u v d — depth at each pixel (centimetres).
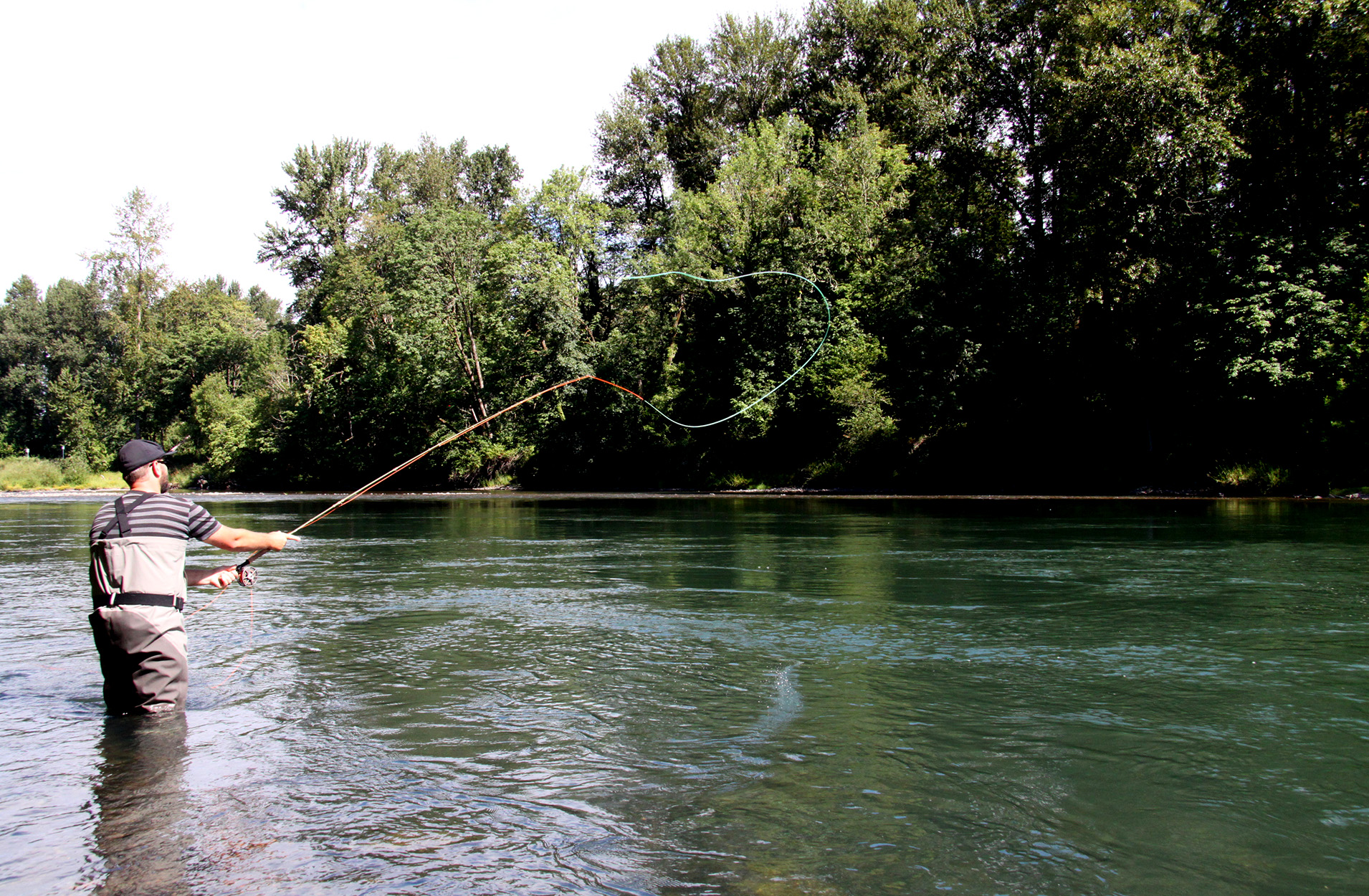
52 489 4688
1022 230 3070
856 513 1738
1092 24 2544
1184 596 651
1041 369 2766
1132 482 2517
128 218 6059
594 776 296
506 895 216
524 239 3922
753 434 3281
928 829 252
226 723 362
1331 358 2023
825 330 3241
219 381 5444
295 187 5891
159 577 388
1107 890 216
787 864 231
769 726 350
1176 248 2402
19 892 218
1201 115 2270
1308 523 1307
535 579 787
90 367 7406
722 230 3428
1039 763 305
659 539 1188
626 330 3794
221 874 229
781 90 4406
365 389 4506
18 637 555
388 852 241
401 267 4084
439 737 340
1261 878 222
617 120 4462
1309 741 328
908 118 3612
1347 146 2288
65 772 306
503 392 3997
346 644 516
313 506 2423
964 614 591
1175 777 292
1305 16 2239
